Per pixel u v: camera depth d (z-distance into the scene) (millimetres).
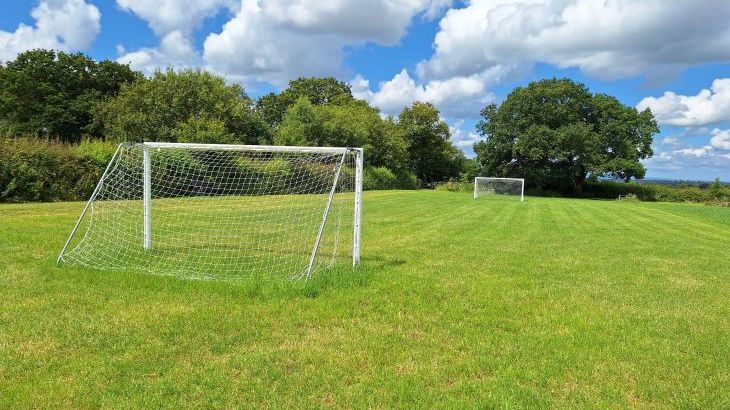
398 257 10125
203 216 14906
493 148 55938
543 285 7996
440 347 5074
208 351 4824
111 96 46156
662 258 11234
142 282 7203
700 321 6320
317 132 47062
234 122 41000
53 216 14766
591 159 51844
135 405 3732
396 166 56844
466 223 17438
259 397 3928
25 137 23031
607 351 5102
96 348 4820
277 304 6344
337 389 4074
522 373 4477
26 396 3826
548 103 53625
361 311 6172
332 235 12891
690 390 4297
